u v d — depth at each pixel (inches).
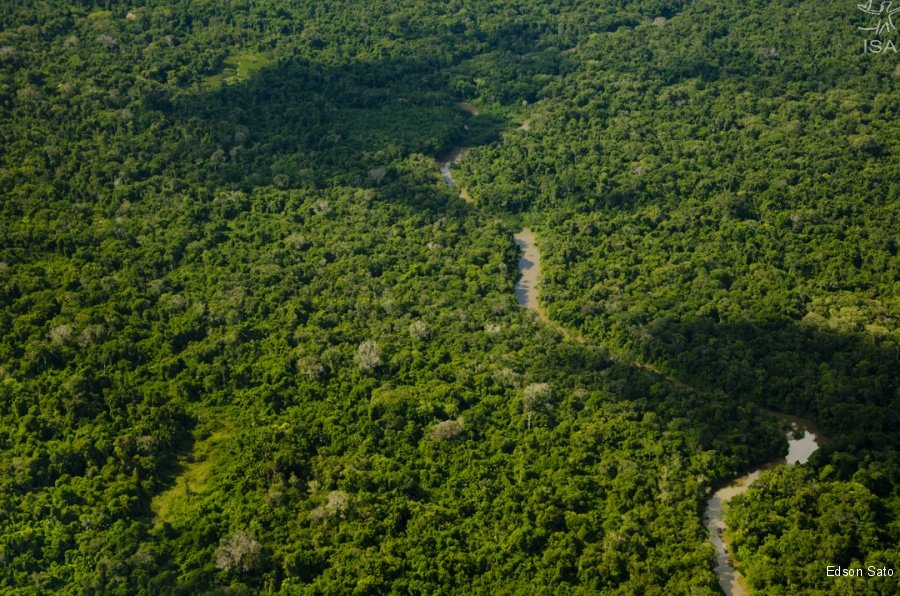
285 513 6894.7
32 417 7549.2
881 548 6525.6
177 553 6658.5
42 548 6683.1
